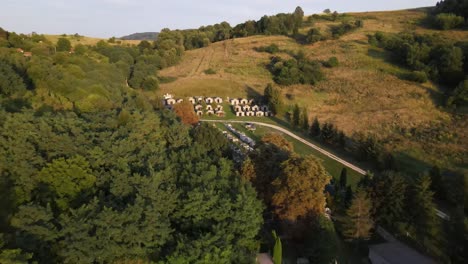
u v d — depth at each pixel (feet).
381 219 164.04
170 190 133.39
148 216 117.70
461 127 293.23
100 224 109.19
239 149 240.73
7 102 199.00
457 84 378.32
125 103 250.57
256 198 158.51
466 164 235.81
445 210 185.88
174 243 120.78
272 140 206.59
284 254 144.46
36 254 105.91
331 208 173.99
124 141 160.04
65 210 127.75
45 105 209.97
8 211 122.93
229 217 131.34
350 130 314.76
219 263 112.78
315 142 297.12
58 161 134.72
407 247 149.07
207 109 376.89
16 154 138.41
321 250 135.74
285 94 410.72
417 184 163.32
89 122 187.21
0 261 84.53
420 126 307.99
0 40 347.77
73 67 272.92
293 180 148.66
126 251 112.37
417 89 381.81
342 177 200.54
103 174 142.61
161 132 199.11
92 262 109.19
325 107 373.40
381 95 377.30
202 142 206.18
